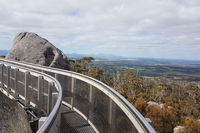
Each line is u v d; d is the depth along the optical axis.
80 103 4.73
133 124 1.97
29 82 4.79
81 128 3.99
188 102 31.73
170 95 34.41
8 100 3.57
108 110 3.07
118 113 2.58
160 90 34.28
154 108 22.58
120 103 2.47
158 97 31.31
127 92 29.27
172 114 21.91
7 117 3.15
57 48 13.83
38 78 4.33
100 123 3.49
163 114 21.75
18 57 13.17
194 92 38.34
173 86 40.28
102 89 3.42
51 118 1.76
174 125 21.28
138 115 1.88
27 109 4.70
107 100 3.14
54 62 12.04
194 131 20.56
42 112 4.29
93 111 3.95
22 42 13.89
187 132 20.64
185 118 23.00
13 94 5.52
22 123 3.53
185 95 36.88
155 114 21.80
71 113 4.93
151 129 1.55
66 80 5.53
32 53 12.82
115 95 2.78
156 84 39.06
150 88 34.72
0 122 2.93
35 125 4.11
